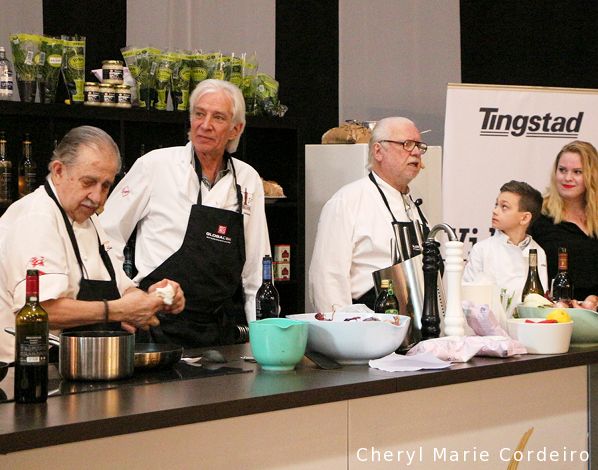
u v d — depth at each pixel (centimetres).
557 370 311
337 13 594
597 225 527
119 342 248
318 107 591
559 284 374
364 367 279
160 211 390
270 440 234
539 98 520
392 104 616
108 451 204
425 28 625
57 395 227
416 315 308
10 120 453
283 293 521
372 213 410
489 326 313
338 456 250
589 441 323
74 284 298
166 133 493
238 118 393
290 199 514
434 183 508
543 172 522
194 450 219
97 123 472
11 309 288
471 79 630
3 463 188
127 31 516
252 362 286
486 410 289
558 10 623
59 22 496
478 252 494
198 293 388
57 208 292
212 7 550
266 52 571
